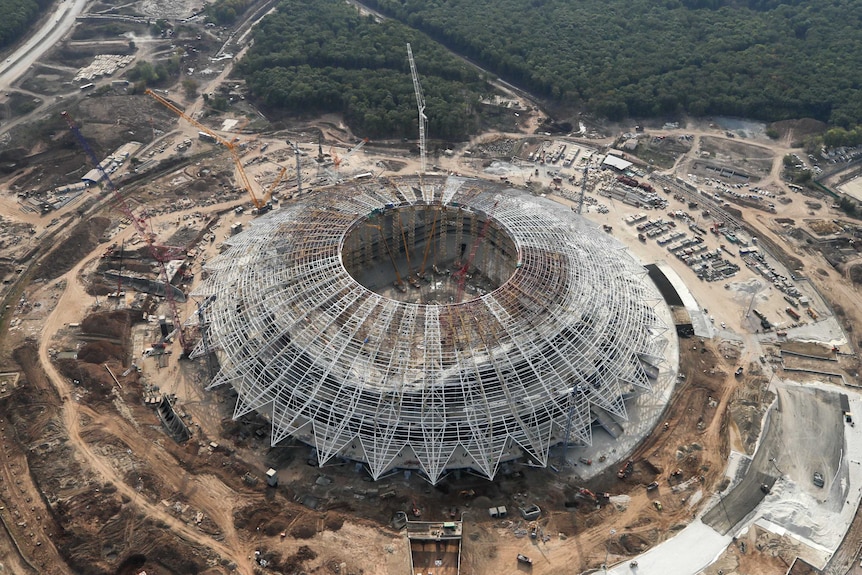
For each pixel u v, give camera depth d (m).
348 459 137.62
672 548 123.50
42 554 118.50
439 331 140.75
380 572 116.88
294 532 123.38
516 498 132.62
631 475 137.88
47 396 149.88
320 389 136.12
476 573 117.81
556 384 137.25
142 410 149.12
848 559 122.75
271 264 161.50
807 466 141.00
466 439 131.25
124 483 130.12
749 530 127.06
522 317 145.25
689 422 150.75
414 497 132.00
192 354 153.38
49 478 130.50
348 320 143.50
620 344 150.00
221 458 138.25
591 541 124.44
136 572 116.00
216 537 122.19
